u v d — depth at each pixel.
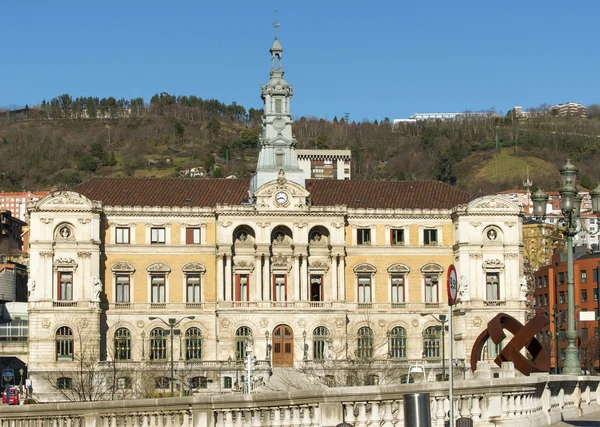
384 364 166.75
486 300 172.50
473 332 171.75
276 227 173.00
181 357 170.75
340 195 180.88
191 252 173.38
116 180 180.62
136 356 170.75
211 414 55.16
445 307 176.25
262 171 179.00
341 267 174.00
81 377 142.50
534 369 71.19
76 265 168.00
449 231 178.00
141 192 177.62
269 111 182.25
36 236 167.50
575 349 73.12
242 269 172.25
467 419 51.41
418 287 176.75
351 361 161.12
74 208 168.25
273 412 54.25
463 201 179.75
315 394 52.72
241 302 170.75
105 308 170.50
